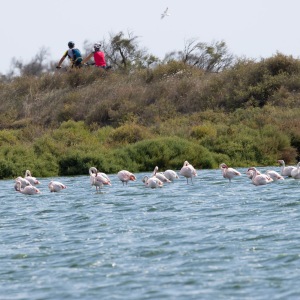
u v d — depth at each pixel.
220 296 28.41
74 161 68.25
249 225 39.03
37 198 51.72
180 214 42.84
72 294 29.23
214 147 72.38
